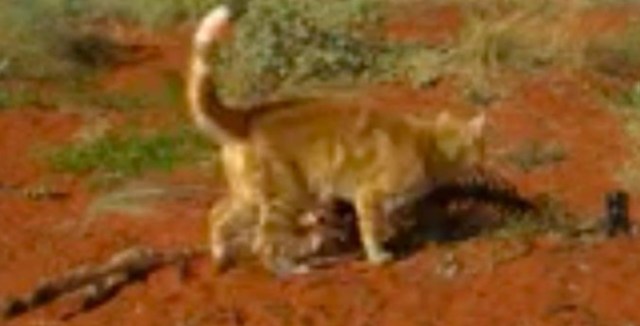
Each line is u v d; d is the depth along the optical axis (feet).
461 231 10.05
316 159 9.55
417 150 9.69
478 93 13.55
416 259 9.68
